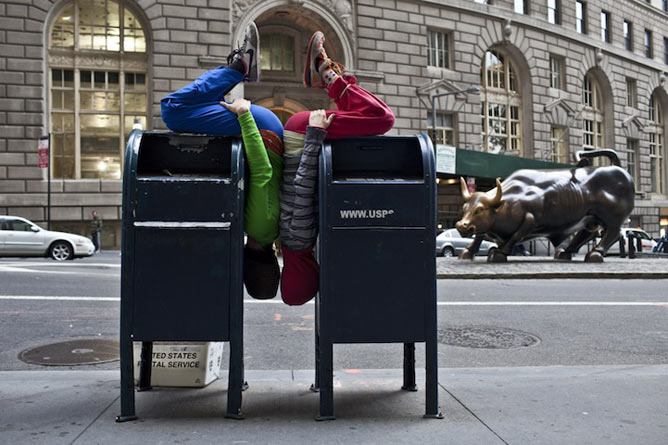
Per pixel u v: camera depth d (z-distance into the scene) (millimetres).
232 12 25734
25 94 23734
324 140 3494
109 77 25172
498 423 3250
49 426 3168
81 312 7992
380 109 3473
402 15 28844
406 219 3365
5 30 23547
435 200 3383
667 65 44312
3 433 3043
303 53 28344
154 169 3617
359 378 4453
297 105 28281
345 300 3332
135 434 3043
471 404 3635
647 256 22812
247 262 3736
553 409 3512
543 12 34531
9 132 23562
